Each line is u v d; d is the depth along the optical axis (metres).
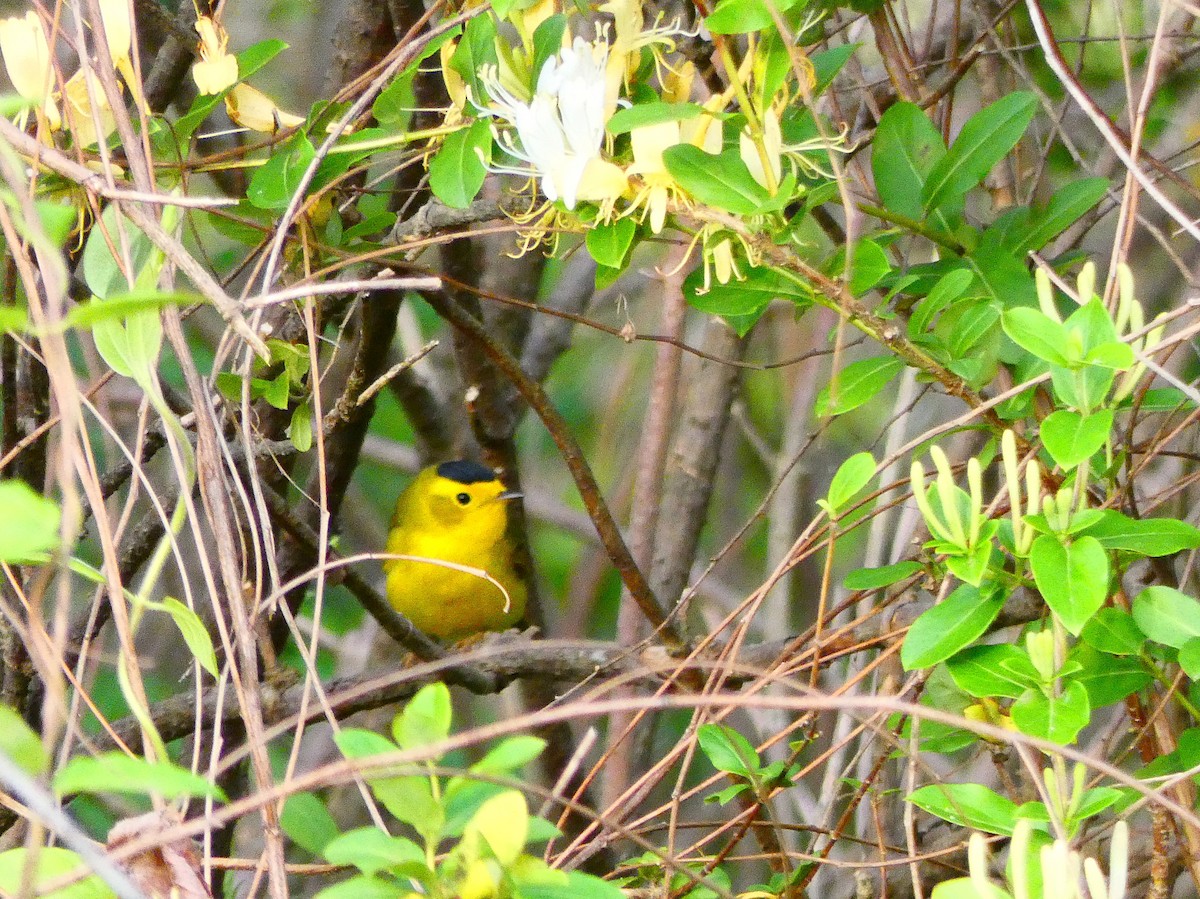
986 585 5.41
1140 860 7.33
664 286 11.30
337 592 15.34
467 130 5.96
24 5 12.25
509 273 11.76
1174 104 11.16
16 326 3.09
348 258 6.70
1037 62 10.57
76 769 3.09
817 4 7.02
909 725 6.77
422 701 4.14
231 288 12.47
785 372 13.82
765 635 12.05
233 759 4.38
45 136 5.53
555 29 5.92
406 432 16.81
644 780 6.41
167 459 11.80
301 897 10.29
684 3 7.58
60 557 3.38
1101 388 5.17
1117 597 5.86
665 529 11.46
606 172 5.52
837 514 6.67
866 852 8.87
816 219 7.82
